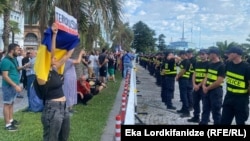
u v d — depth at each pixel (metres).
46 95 4.61
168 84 13.09
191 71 11.97
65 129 4.99
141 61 51.50
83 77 12.13
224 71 8.45
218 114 8.60
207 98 8.85
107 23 12.34
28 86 10.38
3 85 7.99
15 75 7.96
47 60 4.49
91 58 20.08
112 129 8.65
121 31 12.90
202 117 9.00
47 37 4.47
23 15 12.26
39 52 4.46
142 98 16.45
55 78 4.66
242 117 6.96
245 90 6.91
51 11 11.36
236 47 6.88
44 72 4.45
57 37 4.68
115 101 13.48
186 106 11.62
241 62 6.93
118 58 34.28
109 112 11.02
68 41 4.79
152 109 12.96
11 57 7.88
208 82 8.82
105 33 12.53
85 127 8.62
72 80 9.23
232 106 7.02
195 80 10.27
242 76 6.85
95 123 9.16
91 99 13.49
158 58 22.45
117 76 28.27
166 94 13.24
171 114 11.93
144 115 11.61
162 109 12.98
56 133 4.66
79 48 11.51
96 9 12.20
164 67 13.98
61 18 4.61
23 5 11.95
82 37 13.02
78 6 11.99
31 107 10.38
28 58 14.98
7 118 8.05
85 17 12.48
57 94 4.68
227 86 7.14
